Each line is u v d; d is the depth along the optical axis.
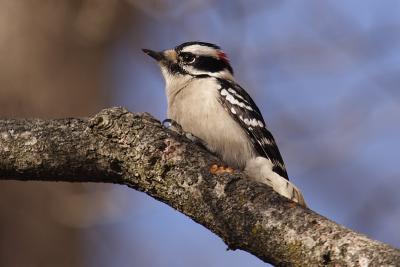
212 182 7.58
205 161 7.80
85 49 16.67
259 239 7.07
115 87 16.92
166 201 7.89
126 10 16.38
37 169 8.27
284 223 6.98
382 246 6.43
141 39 16.45
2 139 8.32
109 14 16.22
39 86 16.30
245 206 7.28
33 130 8.34
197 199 7.61
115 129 8.08
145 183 7.96
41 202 15.54
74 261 15.72
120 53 16.97
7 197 15.56
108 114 8.16
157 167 7.88
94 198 14.48
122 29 16.50
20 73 16.28
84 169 8.20
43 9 16.52
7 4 16.47
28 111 16.19
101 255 16.05
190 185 7.67
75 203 14.59
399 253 6.32
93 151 8.12
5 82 16.22
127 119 8.13
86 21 16.28
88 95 16.62
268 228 7.04
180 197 7.73
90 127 8.16
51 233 15.55
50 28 16.50
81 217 14.53
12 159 8.29
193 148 7.95
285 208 7.11
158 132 8.06
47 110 16.30
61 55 16.52
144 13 15.71
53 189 15.30
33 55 16.38
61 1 16.58
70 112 16.45
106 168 8.13
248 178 7.58
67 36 16.58
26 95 16.22
